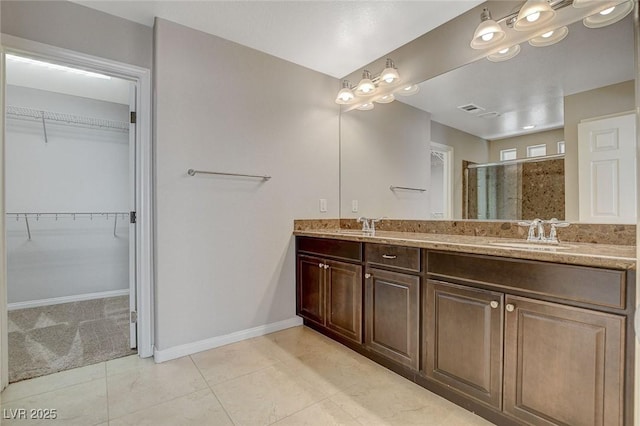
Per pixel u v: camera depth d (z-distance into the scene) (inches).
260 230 99.4
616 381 43.3
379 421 59.4
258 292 99.2
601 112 62.7
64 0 73.7
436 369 65.8
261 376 75.0
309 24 85.0
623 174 60.3
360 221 112.3
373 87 100.3
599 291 44.8
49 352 86.7
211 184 89.7
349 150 117.0
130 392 68.4
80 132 137.9
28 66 109.8
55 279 132.1
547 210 70.6
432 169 92.4
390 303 75.2
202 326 88.6
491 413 59.0
